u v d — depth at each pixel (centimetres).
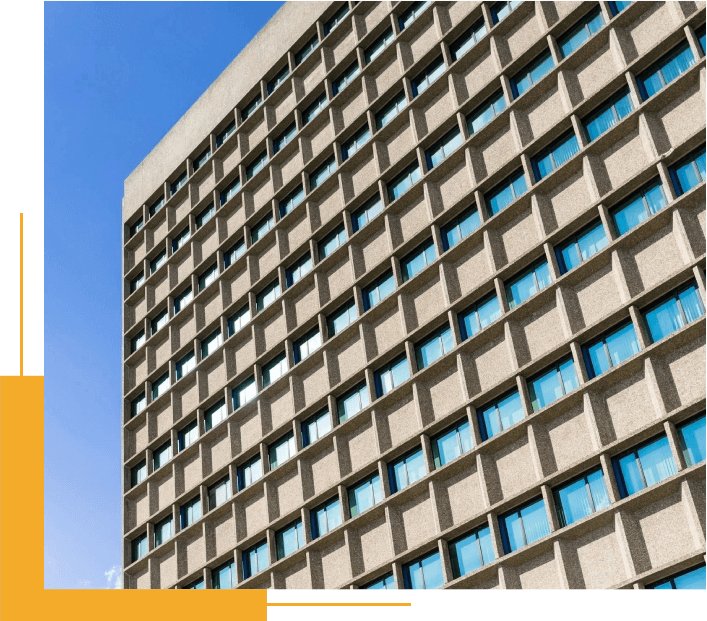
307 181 5569
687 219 3481
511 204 4156
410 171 4928
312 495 4650
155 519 5753
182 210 6781
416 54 5206
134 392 6488
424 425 4150
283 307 5288
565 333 3741
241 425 5362
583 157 3934
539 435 3650
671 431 3200
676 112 3706
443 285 4338
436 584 3853
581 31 4300
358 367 4694
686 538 3081
